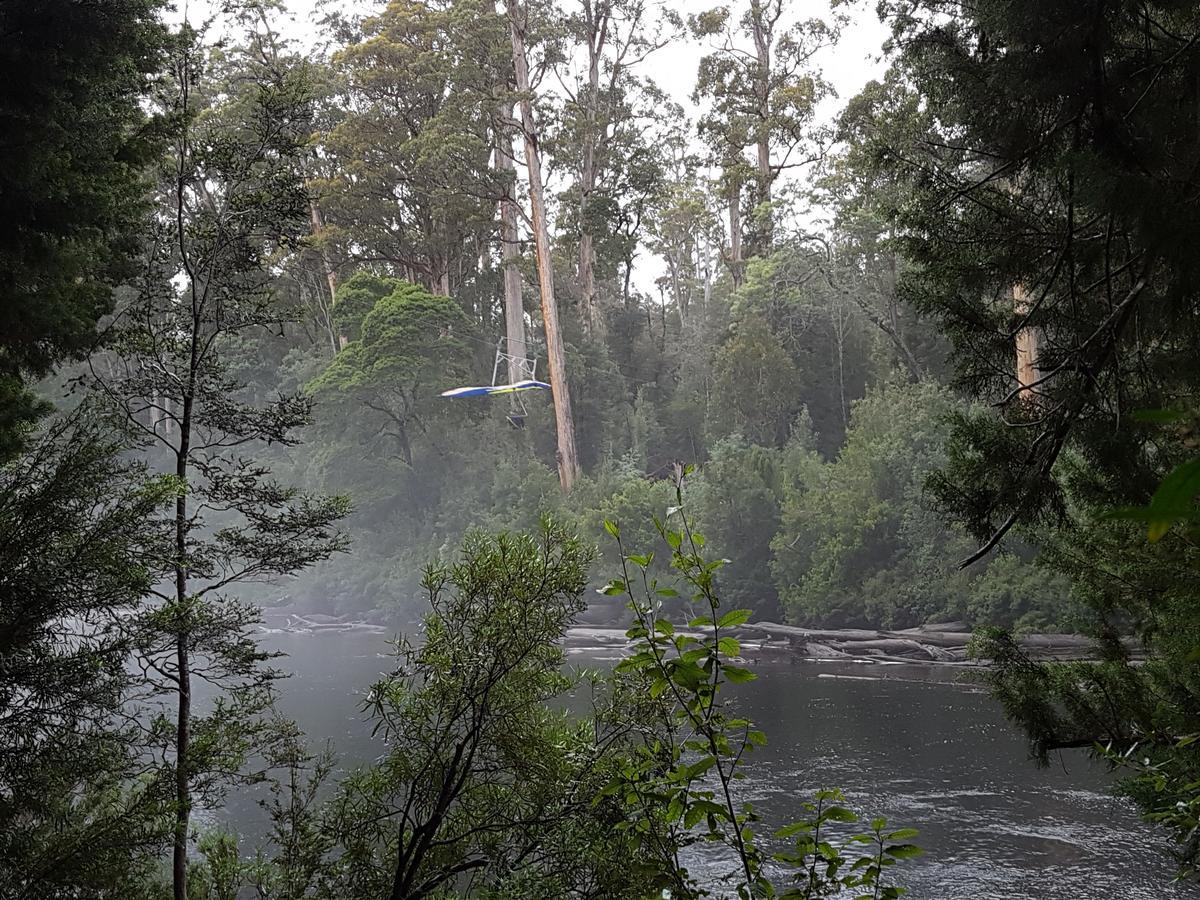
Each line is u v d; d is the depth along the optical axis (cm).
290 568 746
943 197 723
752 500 3422
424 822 669
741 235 5253
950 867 1190
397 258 4922
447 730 632
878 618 3083
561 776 609
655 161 4794
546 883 582
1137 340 631
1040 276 690
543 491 4091
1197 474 62
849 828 1336
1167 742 522
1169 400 589
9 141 739
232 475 751
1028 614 2647
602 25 4806
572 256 5200
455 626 654
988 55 680
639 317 5431
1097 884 1134
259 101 836
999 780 1566
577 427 4747
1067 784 1530
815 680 2545
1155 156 570
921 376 3709
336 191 4512
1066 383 595
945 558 2961
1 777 514
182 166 827
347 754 1675
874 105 2895
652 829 339
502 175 4394
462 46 4406
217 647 669
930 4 724
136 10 758
